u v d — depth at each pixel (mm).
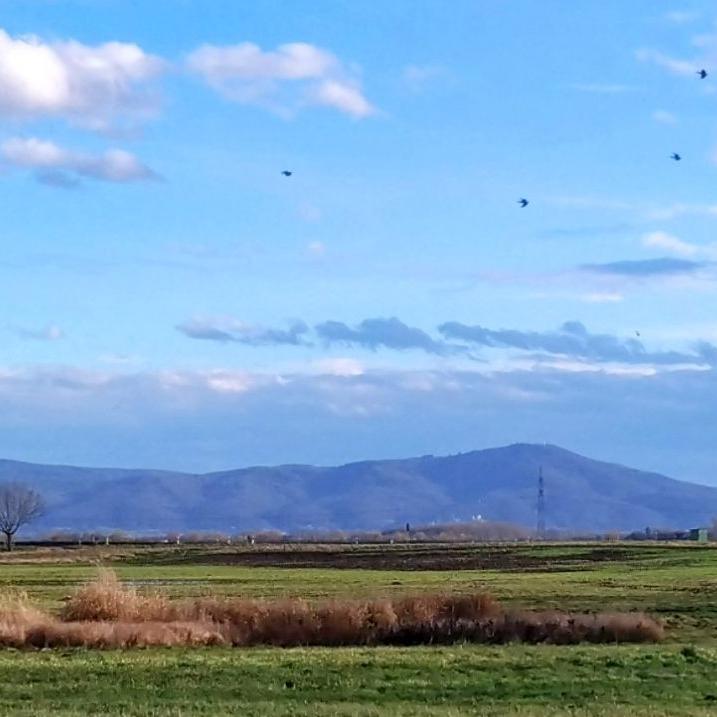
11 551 161750
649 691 37938
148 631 50062
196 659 44000
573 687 38594
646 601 71062
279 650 48000
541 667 42062
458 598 56781
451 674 40719
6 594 63156
